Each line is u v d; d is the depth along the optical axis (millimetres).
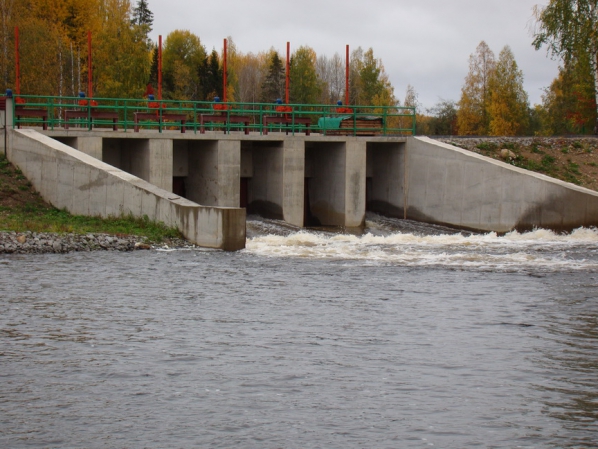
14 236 30672
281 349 18562
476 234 42375
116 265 28031
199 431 14125
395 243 35812
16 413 14812
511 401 15531
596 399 15672
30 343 18812
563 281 26641
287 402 15375
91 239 31281
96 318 21016
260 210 46469
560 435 14086
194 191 44969
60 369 17062
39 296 23250
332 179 46344
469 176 42656
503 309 22609
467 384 16406
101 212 34969
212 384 16266
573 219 38906
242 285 25297
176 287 24797
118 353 18156
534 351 18625
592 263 30375
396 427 14336
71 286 24578
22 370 16969
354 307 22609
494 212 41531
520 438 13953
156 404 15258
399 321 21141
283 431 14141
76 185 35625
